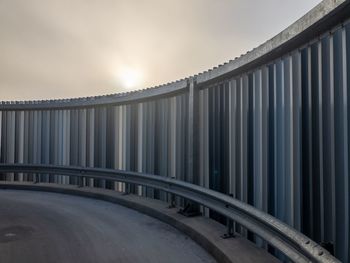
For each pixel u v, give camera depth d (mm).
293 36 3715
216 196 5324
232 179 5605
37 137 11266
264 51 4383
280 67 4375
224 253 4375
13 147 11531
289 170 4113
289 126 4137
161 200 8133
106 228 6371
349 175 3104
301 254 3162
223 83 6004
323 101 3496
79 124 10508
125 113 9289
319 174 3531
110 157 9602
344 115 3182
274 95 4496
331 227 3320
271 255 4293
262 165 4754
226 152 5824
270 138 4566
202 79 6391
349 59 3141
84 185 10719
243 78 5352
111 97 9398
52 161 10969
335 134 3305
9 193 10398
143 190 8820
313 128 3650
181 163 7297
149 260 4691
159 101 8195
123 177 8953
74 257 4816
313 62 3676
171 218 6496
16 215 7461
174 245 5328
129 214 7512
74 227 6453
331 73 3371
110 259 4738
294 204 3984
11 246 5293
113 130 9586
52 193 10352
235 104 5582
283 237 3551
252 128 5055
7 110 11523
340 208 3211
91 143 10148
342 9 3029
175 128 7602
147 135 8516
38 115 11297
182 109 7379
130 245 5348
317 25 3396
